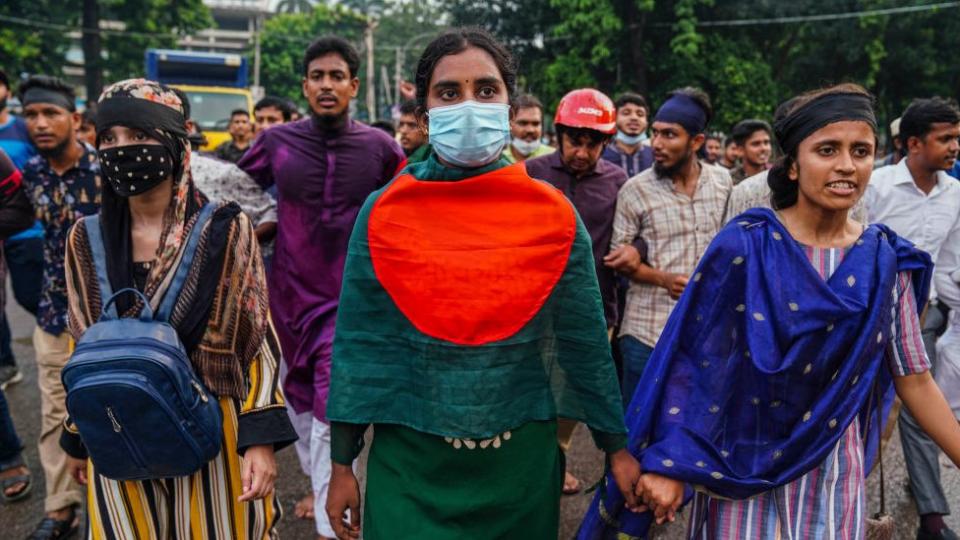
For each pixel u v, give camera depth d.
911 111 3.46
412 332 1.85
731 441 1.87
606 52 19.53
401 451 1.90
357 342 1.89
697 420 1.86
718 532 1.91
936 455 3.22
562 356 1.90
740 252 1.85
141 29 28.11
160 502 2.00
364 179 3.30
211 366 1.97
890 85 24.83
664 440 1.87
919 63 22.91
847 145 1.78
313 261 3.26
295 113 6.78
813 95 1.83
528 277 1.82
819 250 1.85
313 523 3.55
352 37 55.06
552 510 1.96
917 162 3.48
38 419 4.87
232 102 13.61
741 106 20.06
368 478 1.97
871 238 1.83
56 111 3.29
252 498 1.92
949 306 3.27
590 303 1.88
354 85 3.33
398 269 1.84
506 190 1.85
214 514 2.03
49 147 3.32
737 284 1.85
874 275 1.79
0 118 5.09
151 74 14.12
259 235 3.44
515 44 23.02
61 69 27.72
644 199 3.41
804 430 1.76
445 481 1.87
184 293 1.93
